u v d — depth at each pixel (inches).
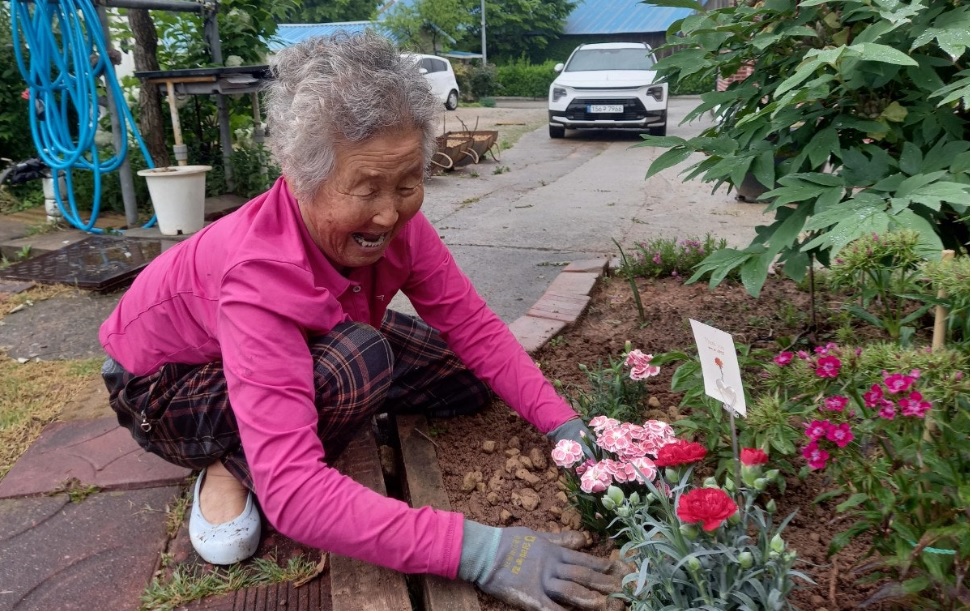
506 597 61.1
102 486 85.1
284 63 59.7
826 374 57.3
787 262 85.5
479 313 80.6
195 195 201.6
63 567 73.0
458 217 235.8
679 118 580.7
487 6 1205.7
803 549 66.2
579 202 255.1
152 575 71.7
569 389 99.8
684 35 99.5
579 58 483.5
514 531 63.8
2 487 85.9
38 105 202.1
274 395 58.9
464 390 92.0
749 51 89.3
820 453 54.2
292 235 62.7
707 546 53.2
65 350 127.0
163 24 258.1
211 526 71.6
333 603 62.9
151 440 75.4
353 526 58.6
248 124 281.7
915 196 65.3
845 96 85.5
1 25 256.5
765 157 83.1
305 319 62.0
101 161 235.1
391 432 95.5
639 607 54.1
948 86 68.7
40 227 209.5
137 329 71.8
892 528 53.1
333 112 53.9
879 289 72.8
